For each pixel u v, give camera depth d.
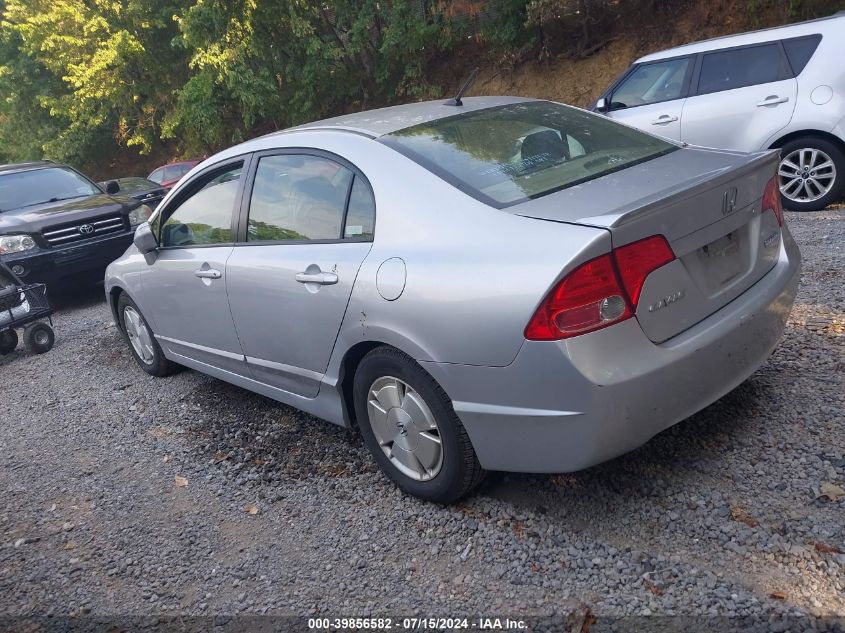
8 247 8.49
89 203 9.42
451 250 3.13
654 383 2.86
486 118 3.94
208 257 4.56
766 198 3.47
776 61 7.62
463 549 3.19
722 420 3.74
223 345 4.66
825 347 4.33
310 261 3.75
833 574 2.68
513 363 2.90
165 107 22.44
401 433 3.51
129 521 3.91
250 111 18.77
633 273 2.82
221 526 3.72
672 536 3.01
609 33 15.71
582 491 3.39
